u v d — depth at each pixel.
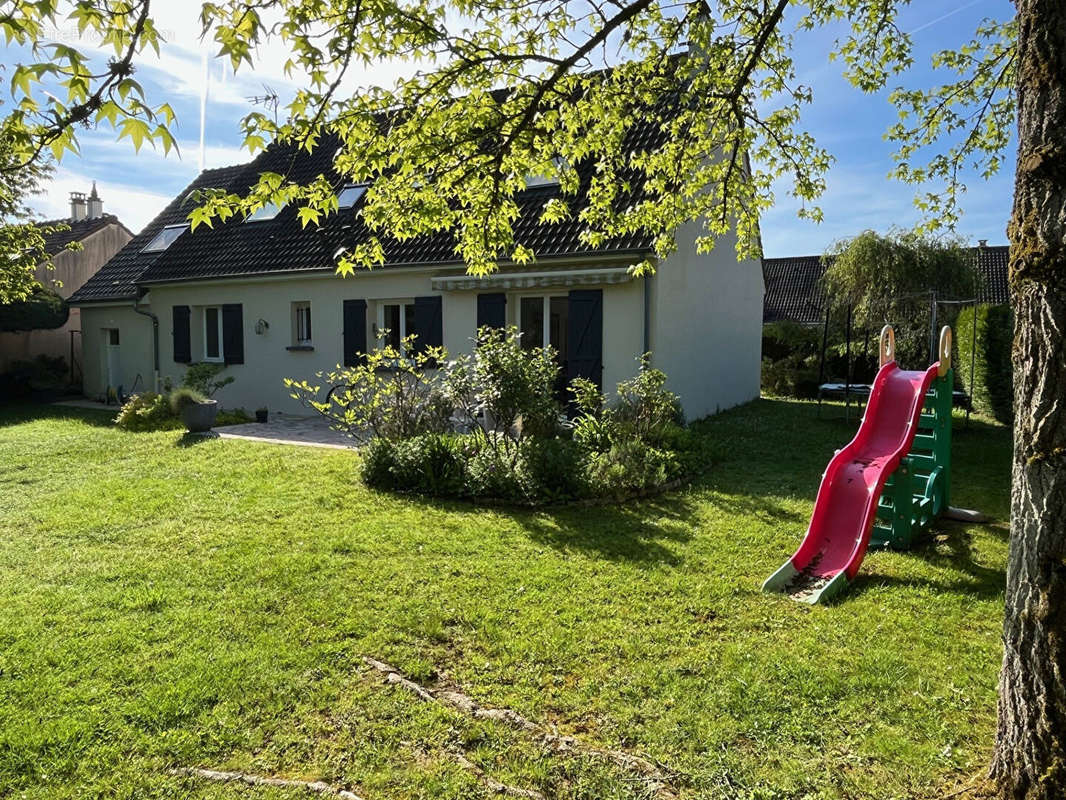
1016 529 2.59
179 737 3.18
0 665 3.82
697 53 6.07
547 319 12.63
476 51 4.62
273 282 15.28
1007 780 2.61
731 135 6.59
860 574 5.36
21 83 2.92
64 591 4.91
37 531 6.43
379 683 3.67
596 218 6.75
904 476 5.93
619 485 7.50
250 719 3.34
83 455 10.10
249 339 15.77
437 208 5.06
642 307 11.32
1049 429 2.43
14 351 21.47
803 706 3.41
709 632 4.27
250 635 4.21
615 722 3.31
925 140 6.80
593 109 5.88
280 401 15.41
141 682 3.65
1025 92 2.47
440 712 3.38
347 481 8.25
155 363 17.58
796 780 2.88
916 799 2.76
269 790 2.84
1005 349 12.27
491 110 5.01
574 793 2.84
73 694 3.52
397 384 8.96
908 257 17.80
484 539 6.09
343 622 4.38
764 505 7.32
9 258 15.16
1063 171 2.32
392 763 3.02
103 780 2.91
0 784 2.88
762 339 20.50
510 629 4.29
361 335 14.12
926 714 3.34
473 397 8.42
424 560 5.55
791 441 11.29
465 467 7.74
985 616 4.50
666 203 6.84
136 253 20.03
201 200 4.09
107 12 3.03
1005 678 2.65
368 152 4.74
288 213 16.48
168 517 6.84
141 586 5.00
